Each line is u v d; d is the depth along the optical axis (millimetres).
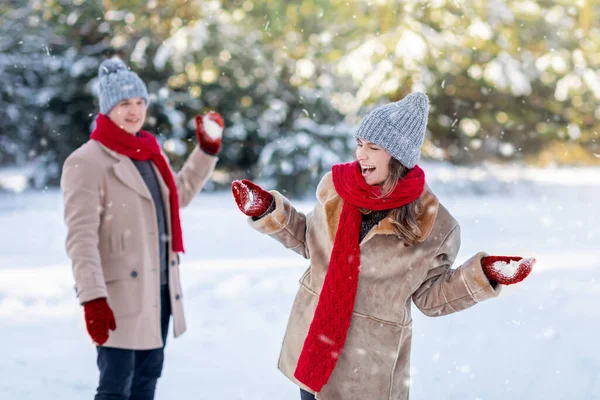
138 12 16453
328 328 2674
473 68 17188
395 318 2713
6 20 16281
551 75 18203
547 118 19984
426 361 4801
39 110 16125
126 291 3230
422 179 2730
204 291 6793
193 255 8805
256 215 2861
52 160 16188
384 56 14969
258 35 17219
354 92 16938
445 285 2654
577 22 17266
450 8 15945
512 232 10922
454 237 2752
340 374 2711
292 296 6660
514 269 2564
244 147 16531
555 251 9305
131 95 3428
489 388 4242
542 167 22953
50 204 13742
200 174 3947
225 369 4551
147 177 3424
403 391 2777
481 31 15828
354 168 2746
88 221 3141
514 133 20406
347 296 2676
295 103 16500
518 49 17422
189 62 15836
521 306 6391
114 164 3279
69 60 15992
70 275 7461
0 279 7180
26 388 4074
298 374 2697
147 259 3307
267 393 4125
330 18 18203
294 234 2924
